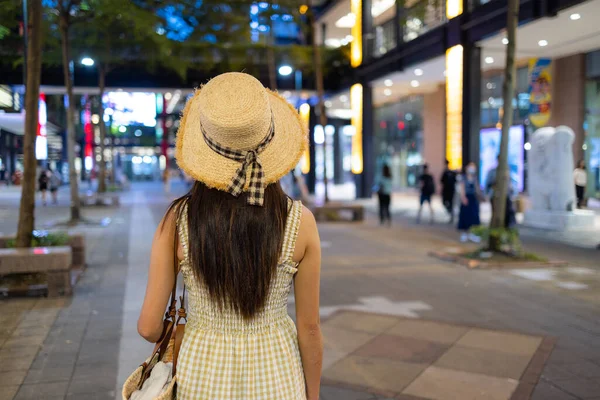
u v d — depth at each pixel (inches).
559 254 406.9
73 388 160.6
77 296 275.9
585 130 796.0
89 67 923.4
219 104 61.2
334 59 1009.5
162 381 66.6
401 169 1330.0
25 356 187.8
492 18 605.9
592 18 540.4
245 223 63.9
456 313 248.7
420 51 763.4
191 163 65.8
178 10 540.1
